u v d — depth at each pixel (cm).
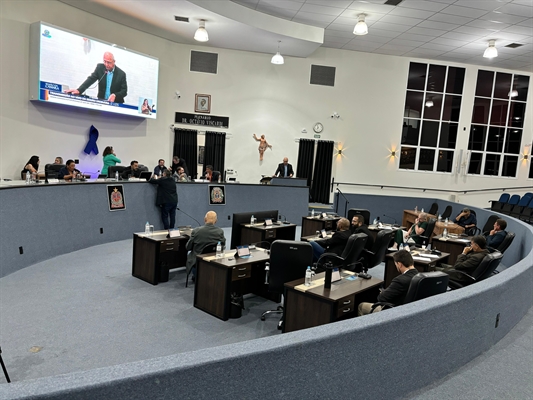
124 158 1023
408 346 235
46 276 508
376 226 786
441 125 1291
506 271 354
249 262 427
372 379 217
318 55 1209
